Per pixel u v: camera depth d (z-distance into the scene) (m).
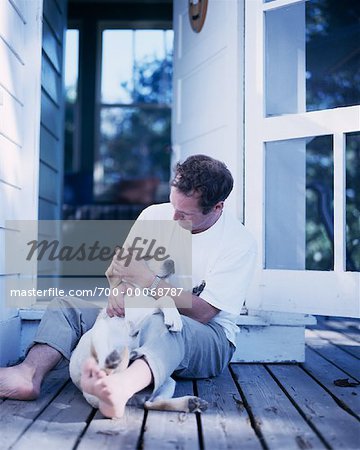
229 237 2.33
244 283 2.29
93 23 7.31
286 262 2.81
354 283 2.56
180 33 3.93
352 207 2.66
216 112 3.25
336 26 2.82
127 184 7.79
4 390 2.04
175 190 2.15
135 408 1.99
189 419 1.89
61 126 4.54
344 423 1.87
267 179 2.85
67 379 2.41
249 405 2.07
